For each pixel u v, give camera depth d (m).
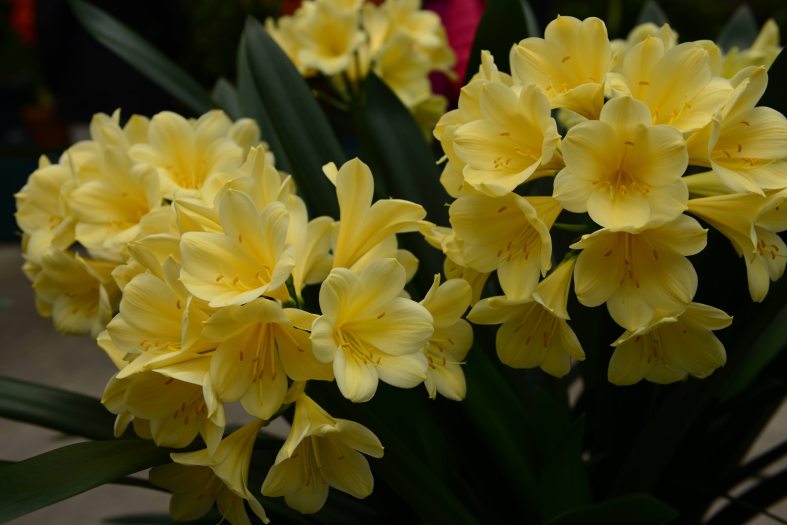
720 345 0.64
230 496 0.66
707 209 0.64
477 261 0.65
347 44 1.11
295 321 0.59
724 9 2.85
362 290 0.60
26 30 3.58
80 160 0.77
